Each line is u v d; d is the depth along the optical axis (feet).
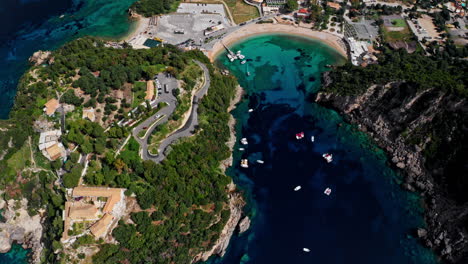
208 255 558.56
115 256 498.28
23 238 575.38
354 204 628.28
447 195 604.49
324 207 623.36
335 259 559.38
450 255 549.95
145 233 527.81
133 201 552.82
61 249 495.82
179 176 601.62
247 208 618.44
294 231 590.96
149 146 631.97
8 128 624.18
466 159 599.98
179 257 523.70
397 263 556.92
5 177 586.04
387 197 638.12
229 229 585.22
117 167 562.66
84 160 579.48
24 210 583.17
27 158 606.14
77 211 504.43
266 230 591.78
